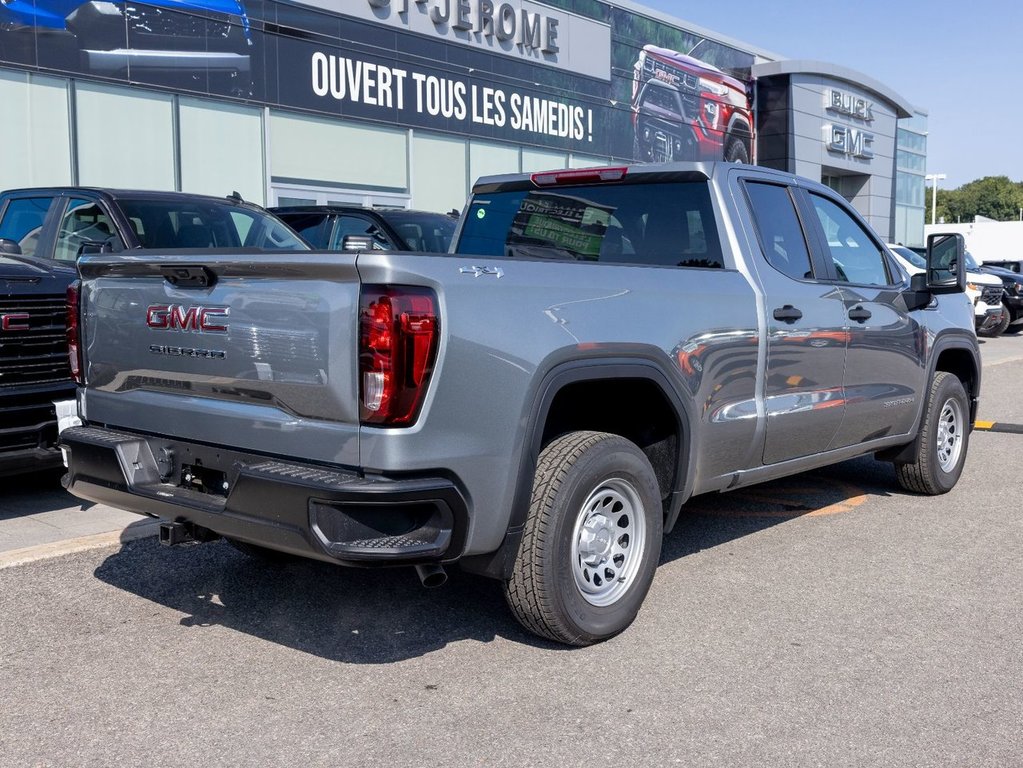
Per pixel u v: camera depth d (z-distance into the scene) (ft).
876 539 18.58
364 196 63.31
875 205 124.06
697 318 14.38
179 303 12.46
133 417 13.28
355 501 10.64
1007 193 569.64
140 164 51.37
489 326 11.48
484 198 18.72
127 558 16.71
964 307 22.45
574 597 12.78
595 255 17.10
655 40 87.76
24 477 22.45
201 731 10.93
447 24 67.41
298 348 11.27
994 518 20.20
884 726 11.11
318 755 10.42
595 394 14.53
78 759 10.32
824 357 17.15
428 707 11.52
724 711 11.45
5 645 13.21
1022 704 11.68
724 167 16.24
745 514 20.40
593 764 10.25
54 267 19.13
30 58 46.44
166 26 51.62
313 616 14.33
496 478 11.68
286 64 57.77
